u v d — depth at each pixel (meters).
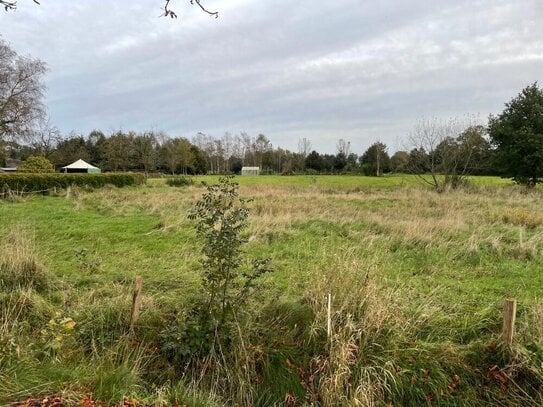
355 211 14.11
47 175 25.03
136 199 19.34
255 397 4.11
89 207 16.75
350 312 4.68
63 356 4.20
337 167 74.44
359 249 8.23
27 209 15.95
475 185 26.50
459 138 26.98
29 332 4.75
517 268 7.16
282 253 8.37
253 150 80.56
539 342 4.21
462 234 9.82
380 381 4.05
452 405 3.96
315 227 11.05
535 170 28.12
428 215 13.66
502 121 28.86
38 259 6.77
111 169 56.72
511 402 3.90
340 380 3.95
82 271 6.97
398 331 4.46
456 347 4.34
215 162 78.38
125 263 7.57
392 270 6.94
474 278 6.66
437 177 31.59
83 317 5.04
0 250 6.66
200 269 7.10
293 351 4.43
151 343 4.63
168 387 3.90
